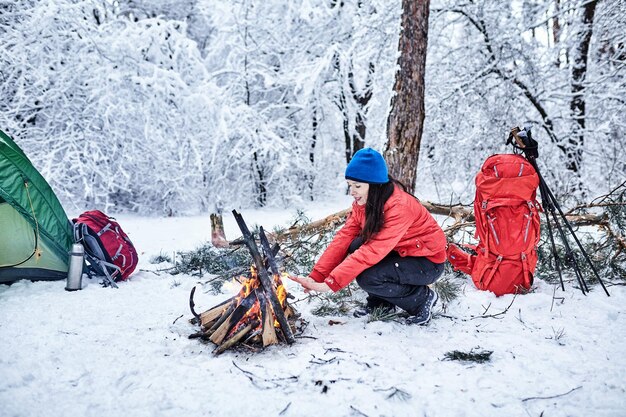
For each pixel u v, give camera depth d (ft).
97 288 11.85
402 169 16.03
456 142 28.50
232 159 36.70
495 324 9.16
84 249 12.14
